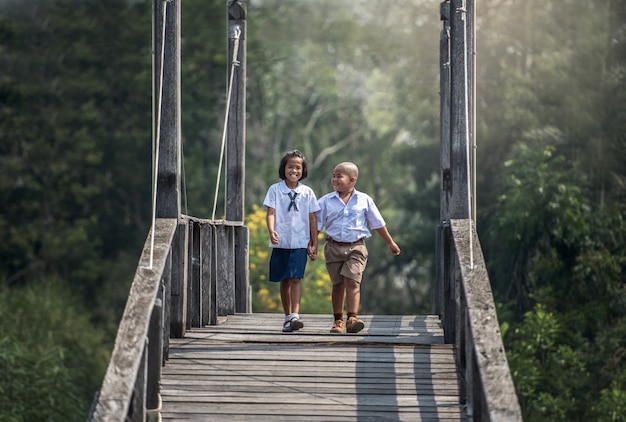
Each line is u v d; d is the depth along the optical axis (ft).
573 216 137.18
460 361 47.80
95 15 231.30
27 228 227.81
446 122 72.54
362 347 54.65
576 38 175.01
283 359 52.44
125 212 234.79
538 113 170.19
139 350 40.27
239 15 78.69
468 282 45.03
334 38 260.01
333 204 59.52
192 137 224.74
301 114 277.64
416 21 233.35
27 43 231.71
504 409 36.68
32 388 124.77
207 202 221.87
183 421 45.42
